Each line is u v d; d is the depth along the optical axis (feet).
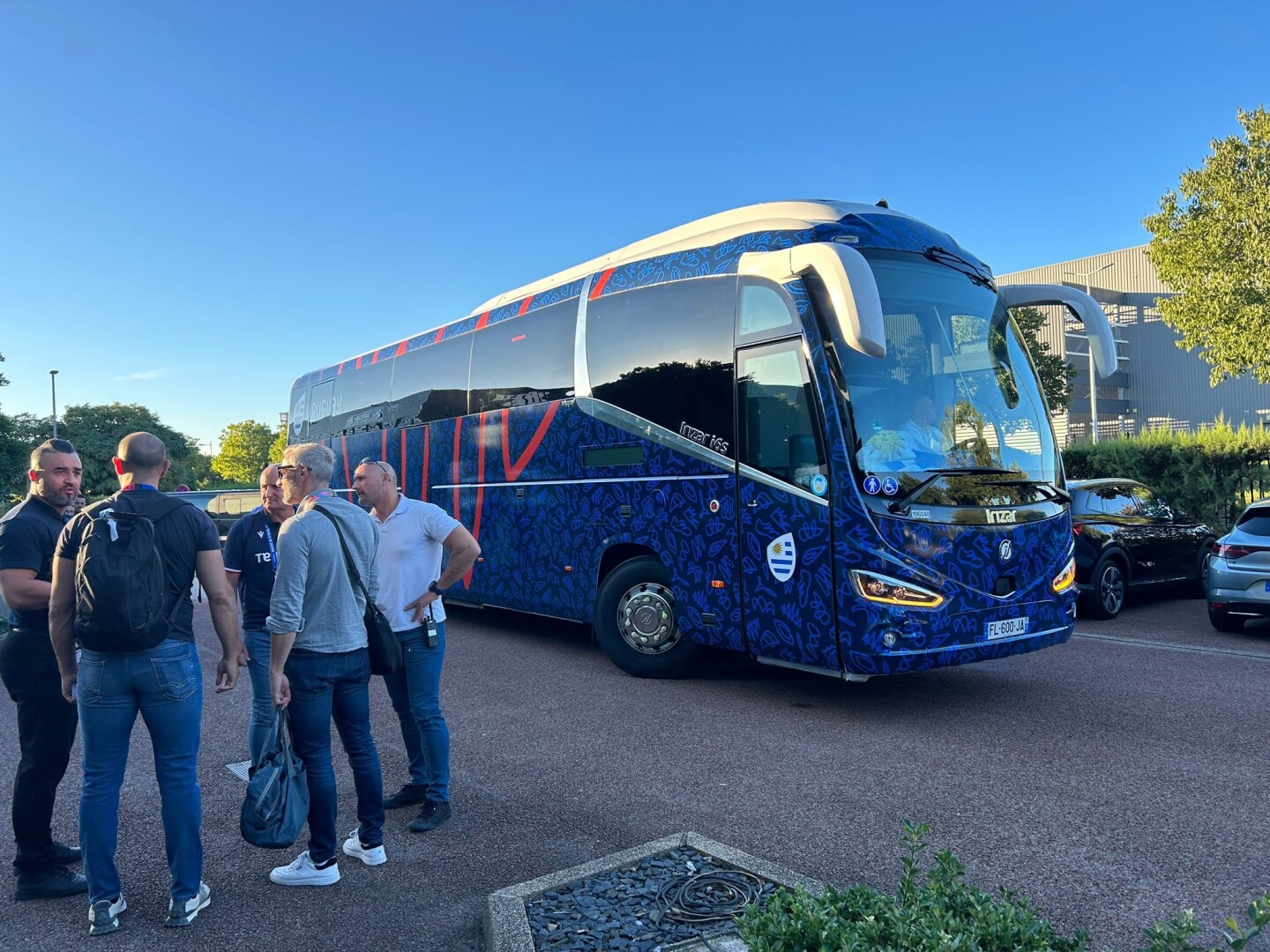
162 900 13.23
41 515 13.41
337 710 13.99
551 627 37.63
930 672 26.76
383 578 15.93
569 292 29.99
